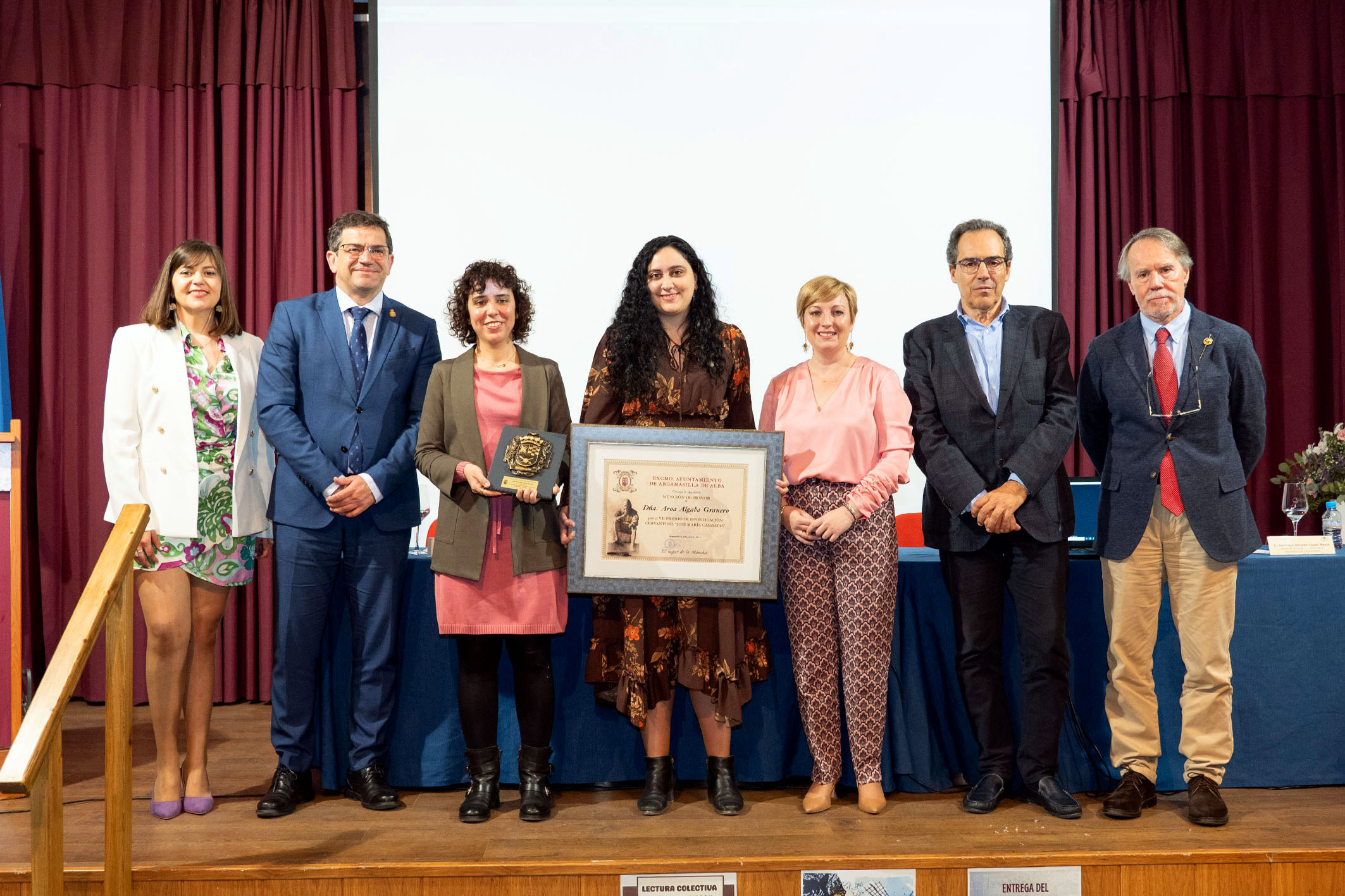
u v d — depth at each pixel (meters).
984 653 2.32
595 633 2.28
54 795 1.64
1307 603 2.46
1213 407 2.24
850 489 2.29
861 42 3.94
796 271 3.94
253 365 2.45
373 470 2.27
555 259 3.90
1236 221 4.09
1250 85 4.02
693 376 2.27
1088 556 2.51
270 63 3.86
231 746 2.98
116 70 3.80
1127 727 2.31
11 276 3.77
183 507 2.27
